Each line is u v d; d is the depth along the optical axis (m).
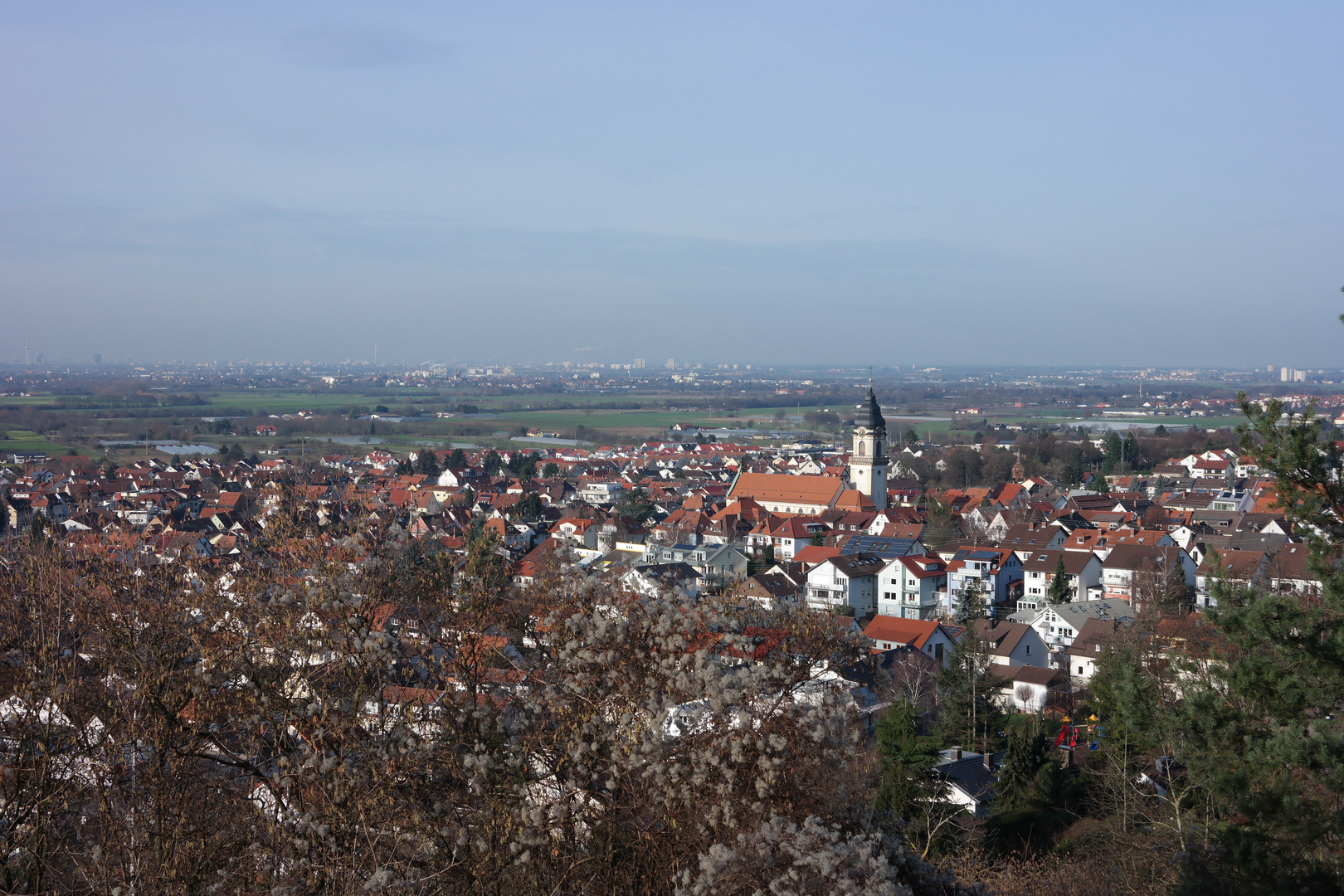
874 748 39.00
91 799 19.30
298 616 18.23
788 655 19.47
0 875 17.33
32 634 18.58
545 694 18.00
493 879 16.64
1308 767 16.48
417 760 17.08
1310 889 16.17
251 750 18.00
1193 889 17.75
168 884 16.50
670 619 17.97
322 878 15.93
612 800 16.94
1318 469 18.23
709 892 14.77
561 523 116.50
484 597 19.03
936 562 93.81
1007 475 188.00
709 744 16.75
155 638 18.11
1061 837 38.81
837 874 14.79
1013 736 45.72
